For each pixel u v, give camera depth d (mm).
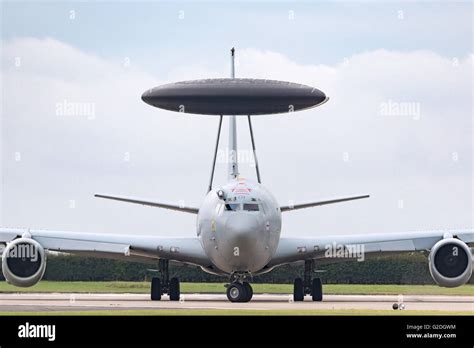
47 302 34250
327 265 50875
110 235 36406
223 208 34031
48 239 35531
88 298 38469
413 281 49438
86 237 35938
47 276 50438
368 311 27000
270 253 34781
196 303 33750
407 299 38875
